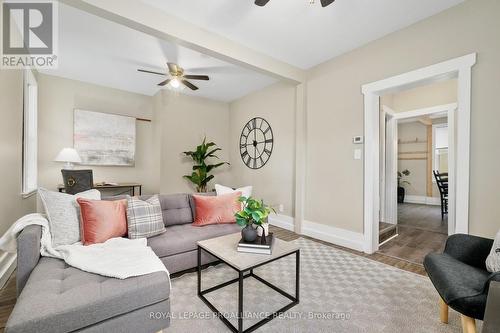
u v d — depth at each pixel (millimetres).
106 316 1133
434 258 1501
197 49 2537
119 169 4605
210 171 5164
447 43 2188
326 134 3270
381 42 2672
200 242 1822
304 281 2049
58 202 1773
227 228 2439
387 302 1737
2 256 1952
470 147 2049
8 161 2184
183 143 4801
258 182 4551
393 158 4055
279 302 1731
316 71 3400
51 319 1000
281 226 3990
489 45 1964
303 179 3562
